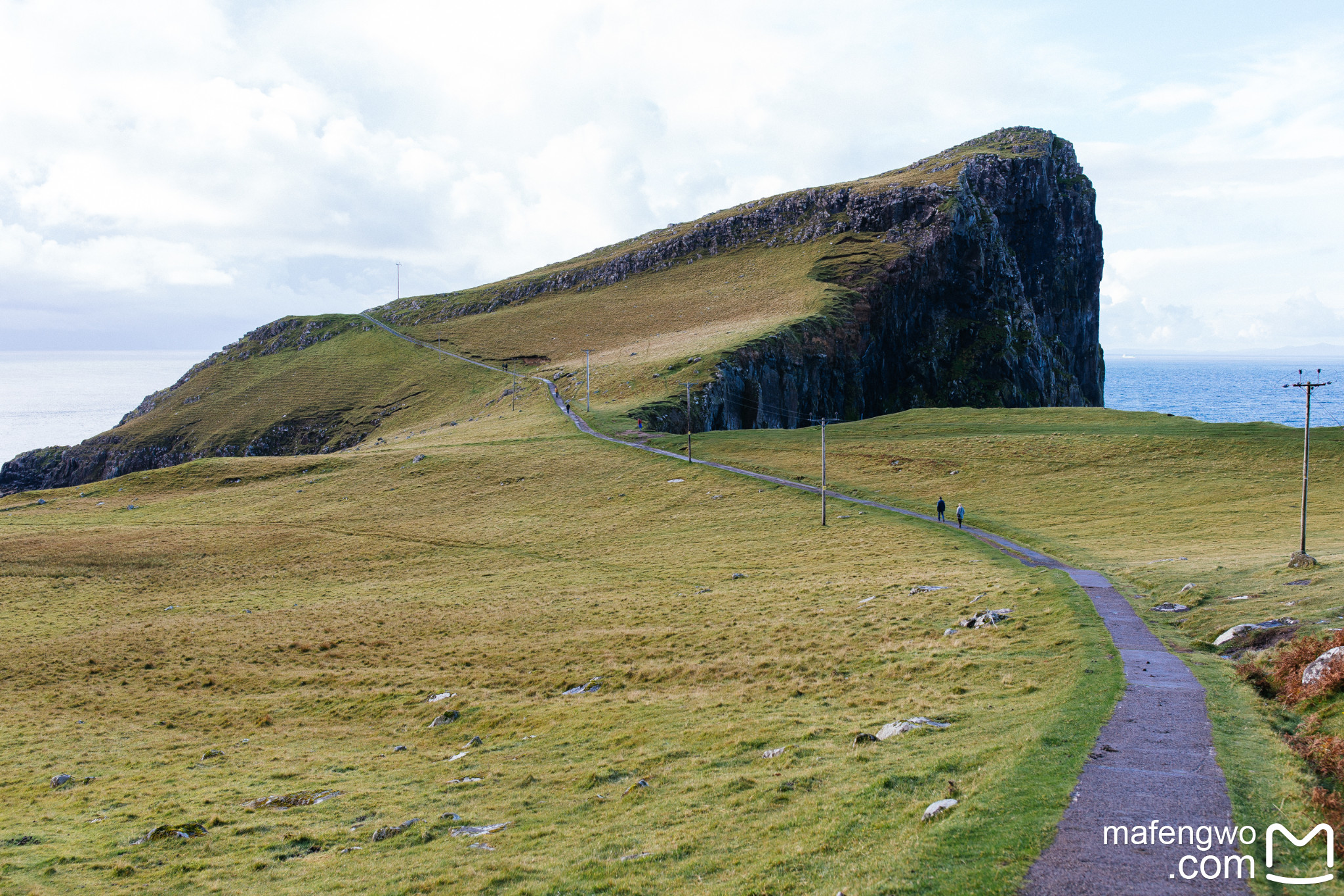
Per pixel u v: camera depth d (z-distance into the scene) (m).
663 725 32.91
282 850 24.34
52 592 83.44
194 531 107.31
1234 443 102.25
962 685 31.48
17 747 42.66
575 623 57.25
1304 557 44.38
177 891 21.84
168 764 38.12
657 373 185.75
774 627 48.00
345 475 133.88
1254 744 21.55
